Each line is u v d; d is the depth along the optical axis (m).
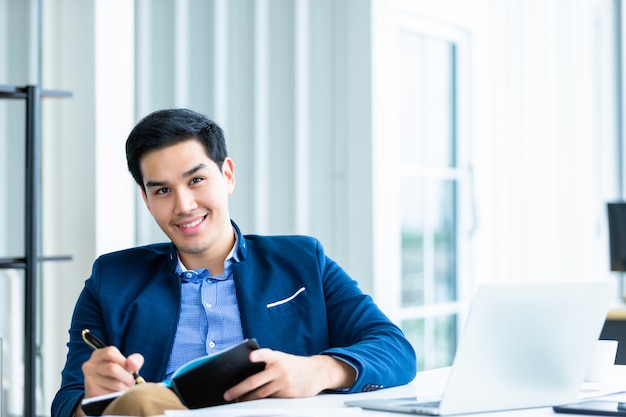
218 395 1.49
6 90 2.92
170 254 1.89
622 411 1.37
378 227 4.07
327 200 4.09
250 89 3.84
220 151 1.84
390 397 1.56
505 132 5.18
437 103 4.71
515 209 5.25
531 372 1.44
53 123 3.46
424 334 4.61
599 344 1.83
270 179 3.93
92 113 3.37
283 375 1.51
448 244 4.79
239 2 3.82
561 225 5.57
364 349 1.69
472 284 4.89
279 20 3.96
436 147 4.69
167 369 1.80
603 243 5.85
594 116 5.87
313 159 4.09
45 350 3.44
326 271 1.98
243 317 1.84
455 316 4.86
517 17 5.29
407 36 4.48
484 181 4.97
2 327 3.50
